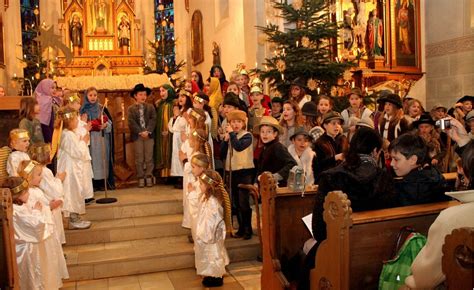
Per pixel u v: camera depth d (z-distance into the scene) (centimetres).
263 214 412
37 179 441
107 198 672
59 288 496
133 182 806
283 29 919
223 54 1369
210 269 493
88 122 688
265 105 768
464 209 225
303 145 500
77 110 621
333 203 283
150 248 576
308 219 371
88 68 1568
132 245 589
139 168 789
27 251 410
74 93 627
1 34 1432
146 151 792
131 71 1608
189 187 554
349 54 1062
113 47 1628
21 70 1520
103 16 1625
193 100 707
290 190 409
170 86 809
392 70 1137
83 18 1617
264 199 407
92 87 739
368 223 286
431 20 1183
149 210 661
